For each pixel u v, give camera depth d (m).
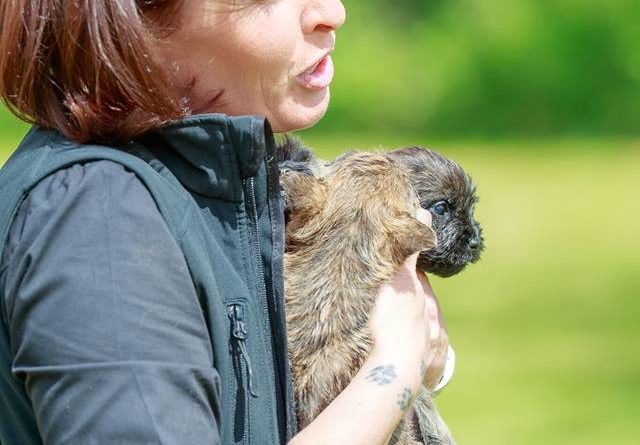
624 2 50.44
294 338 5.50
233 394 4.53
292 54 5.21
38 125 4.72
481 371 19.42
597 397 17.95
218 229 4.71
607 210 33.97
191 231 4.51
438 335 6.13
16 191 4.38
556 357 20.27
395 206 5.87
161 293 4.24
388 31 51.53
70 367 4.05
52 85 4.64
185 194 4.65
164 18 4.91
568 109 49.88
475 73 50.16
